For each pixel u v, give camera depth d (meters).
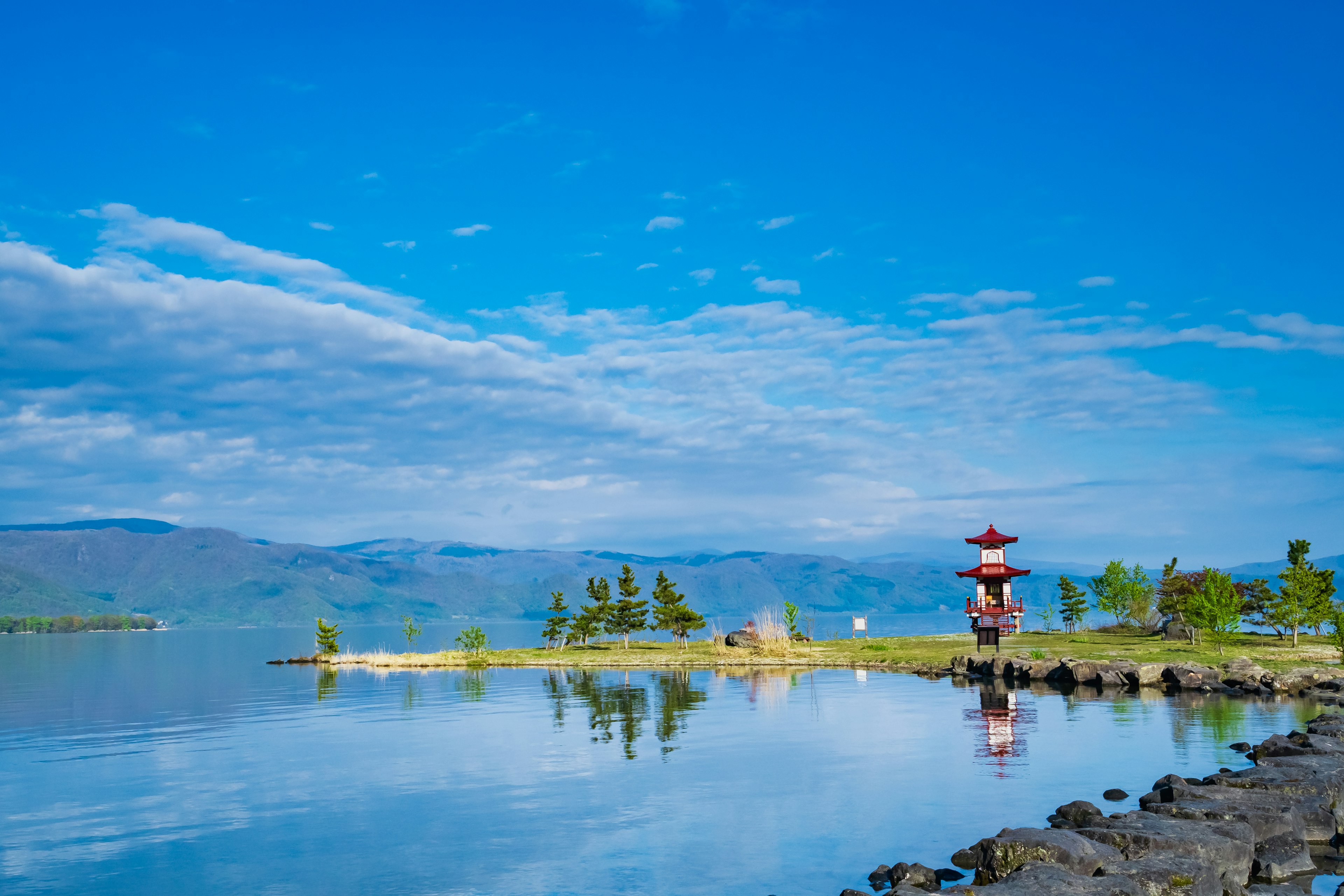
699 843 18.89
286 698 50.97
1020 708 40.16
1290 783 20.44
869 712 39.34
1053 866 14.23
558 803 22.59
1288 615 66.75
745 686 52.94
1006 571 73.56
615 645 92.12
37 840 19.81
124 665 94.56
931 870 16.02
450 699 48.47
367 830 20.34
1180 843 15.92
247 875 17.22
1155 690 48.53
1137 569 88.62
